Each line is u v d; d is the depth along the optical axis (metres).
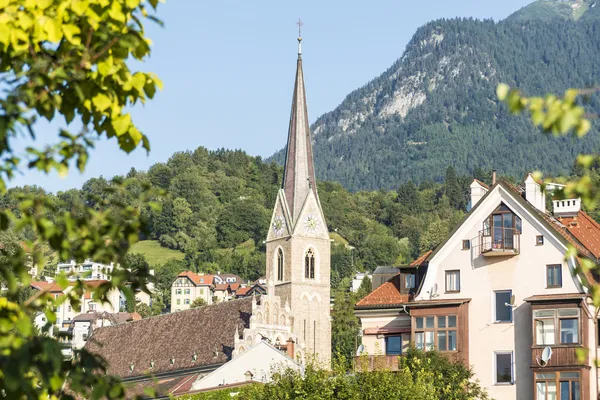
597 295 21.11
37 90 17.41
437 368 76.31
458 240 81.19
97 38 18.02
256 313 162.25
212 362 154.62
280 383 76.56
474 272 80.12
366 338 83.88
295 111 184.38
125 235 17.97
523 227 78.56
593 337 75.75
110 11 18.00
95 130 18.62
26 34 17.42
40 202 17.50
